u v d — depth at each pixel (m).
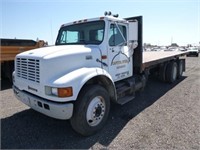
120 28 4.59
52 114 3.20
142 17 5.24
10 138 3.43
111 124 4.05
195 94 6.41
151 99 5.87
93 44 4.20
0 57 7.18
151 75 8.41
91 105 3.50
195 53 28.88
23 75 3.71
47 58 3.21
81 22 4.53
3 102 5.47
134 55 5.56
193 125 3.98
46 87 3.20
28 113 4.62
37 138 3.45
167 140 3.38
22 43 8.02
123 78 4.80
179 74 9.38
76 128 3.42
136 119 4.31
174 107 5.11
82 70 3.46
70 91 3.10
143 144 3.26
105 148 3.15
